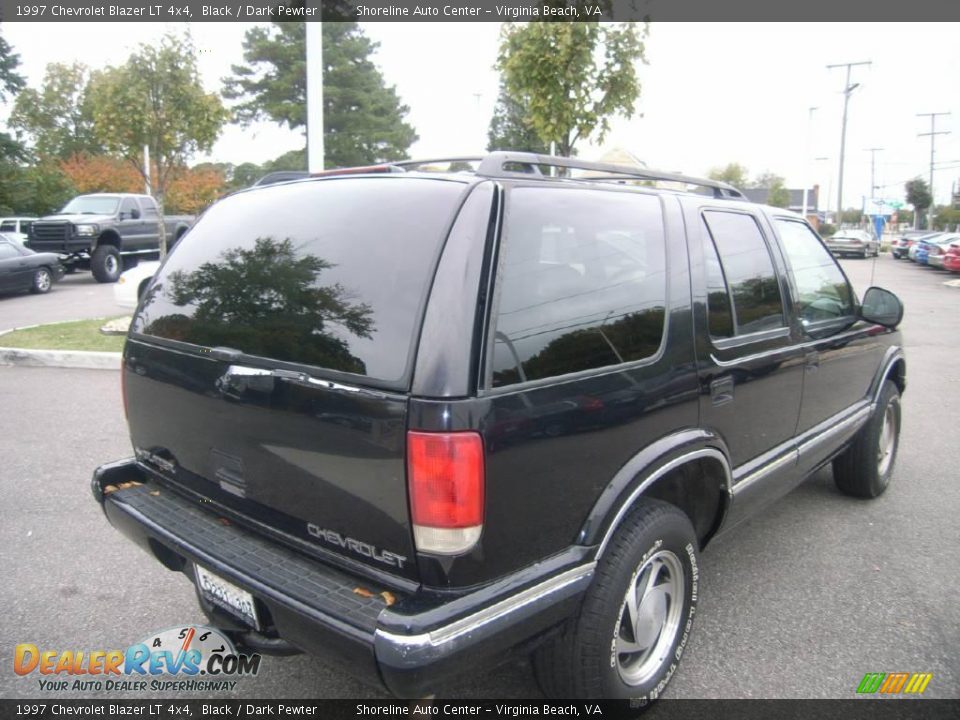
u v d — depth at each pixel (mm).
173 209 28359
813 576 3844
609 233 2619
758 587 3730
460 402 2004
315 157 9367
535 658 2531
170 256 3109
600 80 7949
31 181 35906
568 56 7680
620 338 2533
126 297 10461
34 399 7230
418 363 2033
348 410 2131
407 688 1950
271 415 2348
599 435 2391
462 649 2002
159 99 11969
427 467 1995
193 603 3529
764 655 3150
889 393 4719
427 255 2180
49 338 9766
